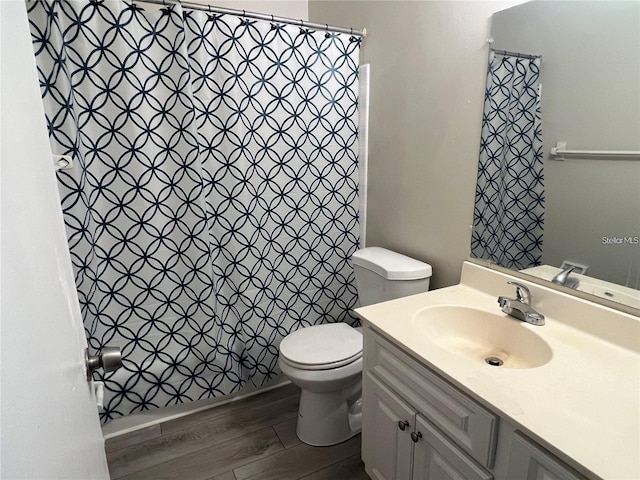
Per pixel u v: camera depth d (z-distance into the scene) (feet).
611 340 3.34
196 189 5.45
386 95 5.86
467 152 4.64
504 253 4.32
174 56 5.02
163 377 5.88
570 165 3.60
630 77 3.10
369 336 4.09
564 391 2.74
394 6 5.42
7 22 1.49
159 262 5.52
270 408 6.44
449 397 3.10
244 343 6.45
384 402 4.00
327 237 6.72
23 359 1.24
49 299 1.66
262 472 5.11
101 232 5.16
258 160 5.92
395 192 5.96
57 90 4.44
